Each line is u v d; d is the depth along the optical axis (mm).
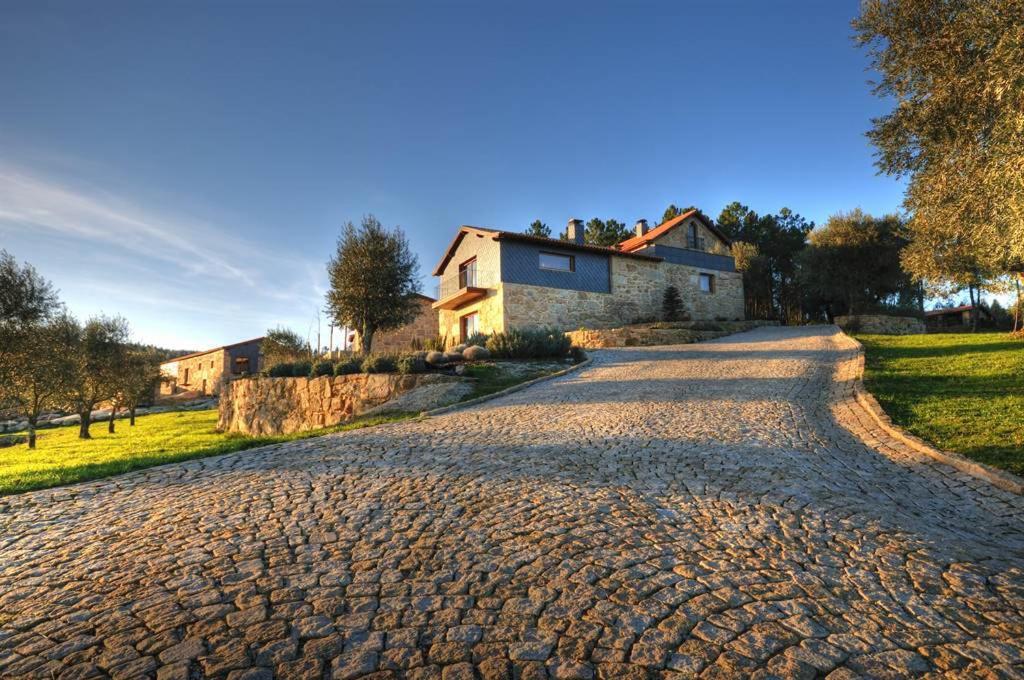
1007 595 2727
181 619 2660
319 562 3371
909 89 8531
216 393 42656
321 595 2902
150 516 4430
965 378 9766
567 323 23469
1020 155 6668
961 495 4492
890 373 10898
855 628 2445
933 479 4961
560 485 4977
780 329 24719
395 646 2375
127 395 22109
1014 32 6250
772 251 40469
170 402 40656
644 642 2363
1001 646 2266
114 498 4977
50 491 5254
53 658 2328
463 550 3506
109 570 3320
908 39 8172
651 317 26375
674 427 7652
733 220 42969
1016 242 7793
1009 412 6988
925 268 15266
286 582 3078
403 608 2734
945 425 6742
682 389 10969
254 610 2740
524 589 2918
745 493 4570
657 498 4512
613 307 25000
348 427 9445
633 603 2727
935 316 42125
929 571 3035
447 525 4012
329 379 14562
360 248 20344
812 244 29016
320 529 4012
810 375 11711
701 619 2553
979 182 7758
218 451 7367
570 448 6613
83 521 4336
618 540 3607
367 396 13383
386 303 20656
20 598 2957
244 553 3557
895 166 9297
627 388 11461
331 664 2242
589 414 9016
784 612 2602
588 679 2102
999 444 5707
